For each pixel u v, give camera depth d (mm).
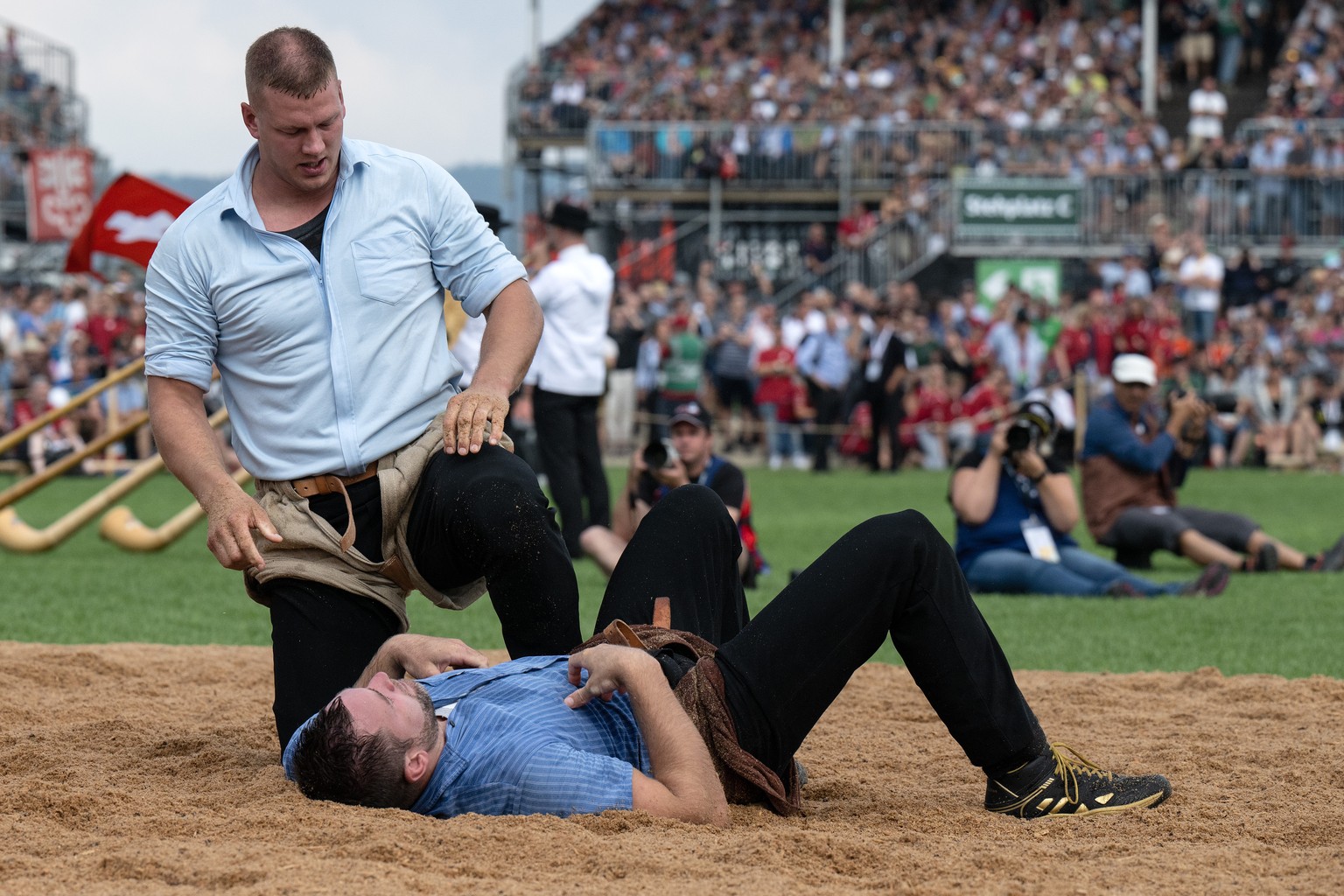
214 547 5809
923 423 31109
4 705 7746
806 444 32125
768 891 4438
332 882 4430
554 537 6156
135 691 8406
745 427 32562
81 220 37281
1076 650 10484
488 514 5973
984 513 13508
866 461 31125
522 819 5043
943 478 28547
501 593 6121
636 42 54281
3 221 43344
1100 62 48969
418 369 6270
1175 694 8492
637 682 5180
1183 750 6879
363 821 5027
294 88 5820
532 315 6422
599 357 15023
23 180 43531
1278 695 8336
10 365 28750
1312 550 17469
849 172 43062
